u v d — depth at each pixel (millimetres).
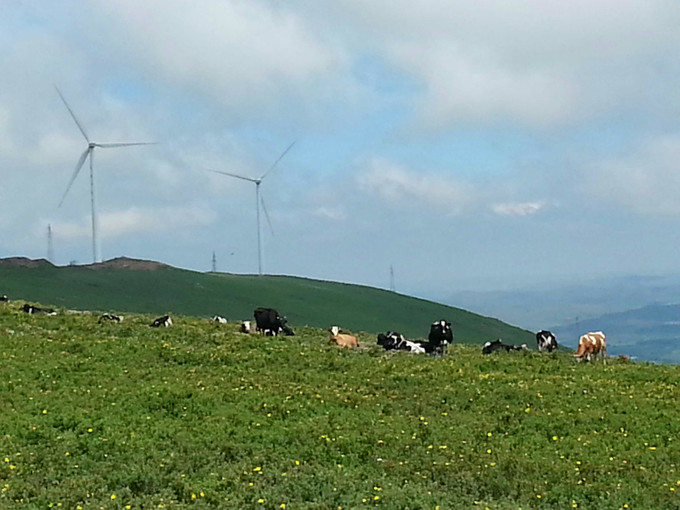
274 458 19141
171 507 15367
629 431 22688
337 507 15695
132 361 30766
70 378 26953
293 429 21656
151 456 19062
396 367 31953
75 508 15414
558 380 29625
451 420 23609
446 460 19484
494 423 23328
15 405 23188
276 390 26391
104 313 50688
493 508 15789
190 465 18297
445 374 30125
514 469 18797
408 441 21047
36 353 30547
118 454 19094
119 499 15938
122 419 22172
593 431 22625
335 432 21500
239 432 21219
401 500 16125
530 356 38562
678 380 30703
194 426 21672
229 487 16875
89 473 17828
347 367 31953
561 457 20094
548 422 23438
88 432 20844
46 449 19375
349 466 18906
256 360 32438
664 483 17875
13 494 16047
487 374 30578
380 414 23891
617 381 30219
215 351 33906
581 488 17453
